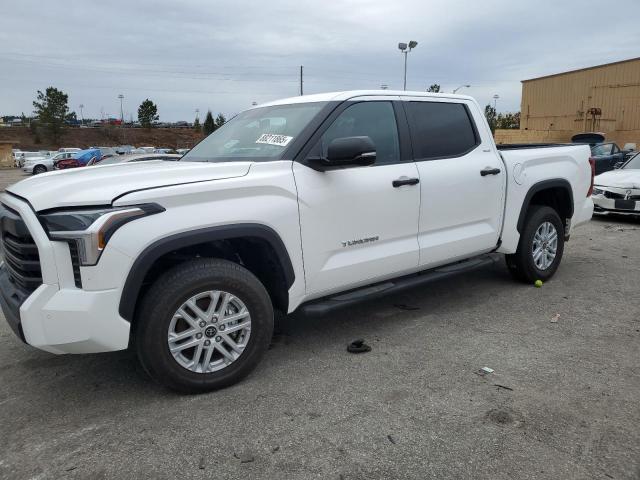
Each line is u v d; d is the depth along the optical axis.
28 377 3.61
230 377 3.33
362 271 3.92
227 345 3.34
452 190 4.43
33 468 2.59
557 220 5.51
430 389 3.29
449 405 3.09
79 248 2.81
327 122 3.78
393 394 3.24
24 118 89.31
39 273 2.95
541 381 3.37
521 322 4.45
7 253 3.32
